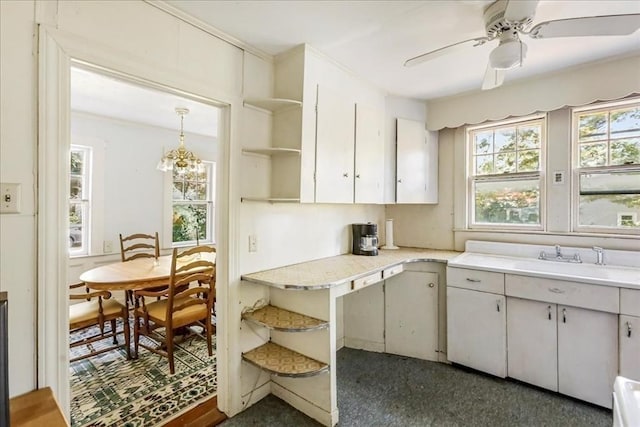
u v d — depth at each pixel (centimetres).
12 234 114
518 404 194
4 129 112
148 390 211
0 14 111
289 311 201
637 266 211
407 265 262
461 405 194
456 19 167
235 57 188
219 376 191
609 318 182
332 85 218
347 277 193
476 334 229
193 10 158
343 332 284
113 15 137
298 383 195
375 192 260
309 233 246
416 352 259
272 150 192
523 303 211
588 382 188
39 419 102
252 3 153
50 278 121
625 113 224
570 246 240
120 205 373
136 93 281
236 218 191
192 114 344
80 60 128
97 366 243
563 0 150
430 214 314
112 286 238
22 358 116
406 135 287
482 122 277
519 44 154
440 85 261
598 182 234
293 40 189
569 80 231
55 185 122
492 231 278
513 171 273
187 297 278
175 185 433
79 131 341
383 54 207
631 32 142
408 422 179
